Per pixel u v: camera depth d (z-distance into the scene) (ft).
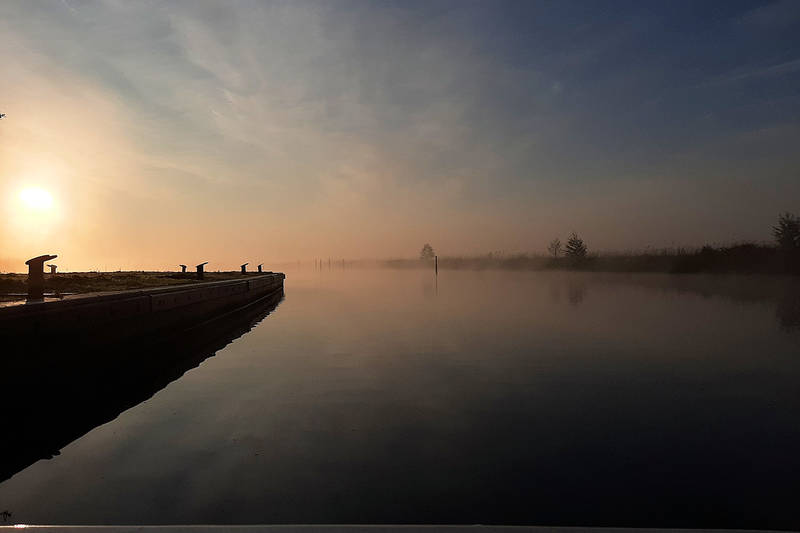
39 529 6.08
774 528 14.07
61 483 17.11
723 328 57.67
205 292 60.70
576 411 25.68
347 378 33.88
